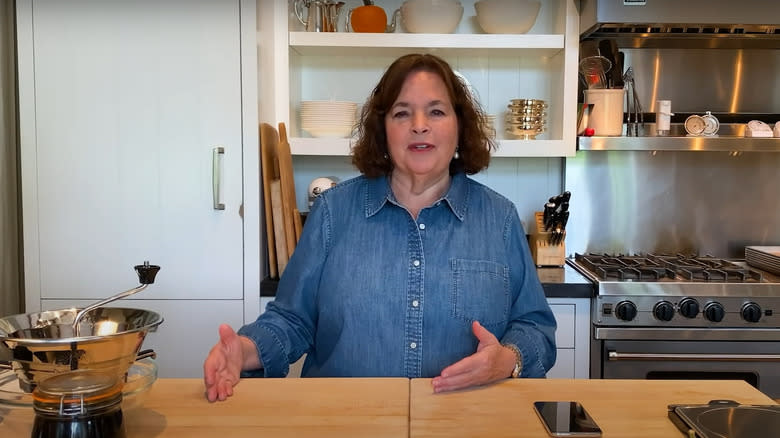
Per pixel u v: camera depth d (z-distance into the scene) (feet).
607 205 9.08
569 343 7.37
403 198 4.73
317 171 9.17
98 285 7.35
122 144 7.24
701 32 8.25
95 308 3.22
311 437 2.96
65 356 2.75
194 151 7.24
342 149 8.04
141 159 7.25
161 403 3.41
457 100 4.66
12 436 2.91
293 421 3.15
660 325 7.20
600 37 8.60
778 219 9.03
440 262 4.55
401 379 3.82
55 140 7.23
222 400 3.45
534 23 8.79
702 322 7.18
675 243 9.11
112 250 7.33
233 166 7.25
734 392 3.61
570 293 7.28
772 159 8.99
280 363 4.39
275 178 7.95
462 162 4.93
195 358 7.41
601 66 8.52
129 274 7.35
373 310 4.48
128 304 7.36
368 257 4.56
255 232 7.30
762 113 8.96
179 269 7.34
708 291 7.12
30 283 7.34
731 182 9.02
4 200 7.34
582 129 8.26
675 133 8.92
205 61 7.16
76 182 7.27
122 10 7.12
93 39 7.14
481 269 4.58
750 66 8.93
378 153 4.75
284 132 7.64
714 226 9.07
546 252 8.38
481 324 4.55
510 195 9.21
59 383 2.71
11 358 2.79
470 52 8.58
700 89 8.97
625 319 7.13
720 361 7.18
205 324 7.39
